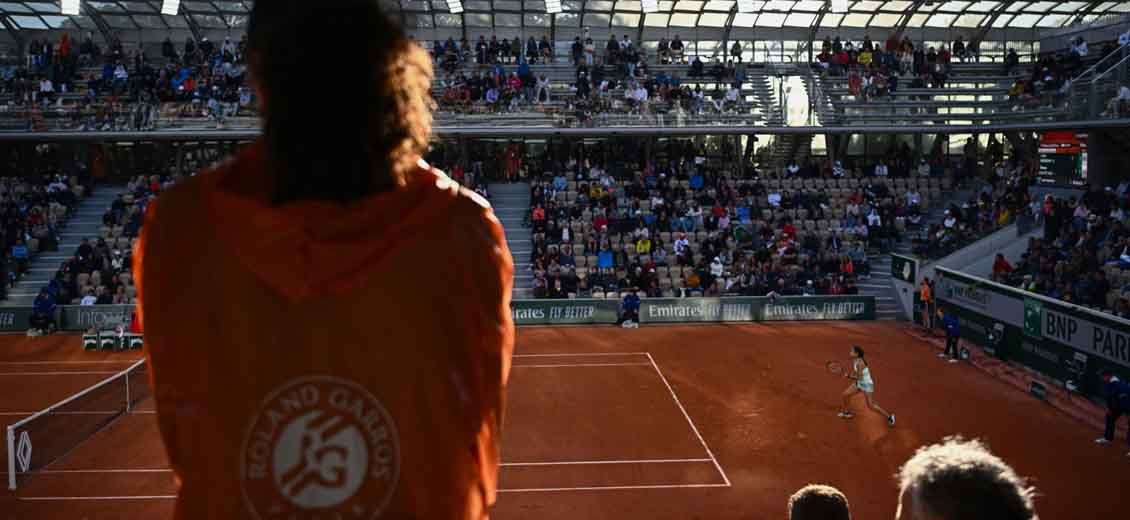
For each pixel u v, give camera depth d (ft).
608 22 168.66
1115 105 126.93
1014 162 153.28
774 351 105.50
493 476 5.34
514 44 161.79
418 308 4.81
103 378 95.55
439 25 167.53
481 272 5.03
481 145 154.61
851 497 61.67
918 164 159.12
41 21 166.40
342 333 4.75
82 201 144.77
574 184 145.59
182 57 167.63
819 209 140.46
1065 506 60.59
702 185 145.07
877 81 155.43
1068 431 76.38
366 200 4.88
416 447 4.84
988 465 6.68
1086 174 136.77
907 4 162.91
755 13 164.25
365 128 4.91
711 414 80.43
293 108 4.83
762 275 126.41
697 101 147.23
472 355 5.02
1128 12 164.25
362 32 4.92
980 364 99.04
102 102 143.84
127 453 69.82
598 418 79.15
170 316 4.85
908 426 77.20
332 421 4.78
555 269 125.49
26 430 64.44
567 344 109.60
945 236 132.16
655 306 121.49
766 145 160.56
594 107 144.97
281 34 4.87
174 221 4.91
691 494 62.34
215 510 4.83
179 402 4.88
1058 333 90.48
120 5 156.25
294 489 4.79
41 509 59.31
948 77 160.66
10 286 126.21
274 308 4.72
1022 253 121.08
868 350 106.52
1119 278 104.22
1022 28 174.91
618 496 61.98
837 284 126.00
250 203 4.75
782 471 66.59
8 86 146.82
